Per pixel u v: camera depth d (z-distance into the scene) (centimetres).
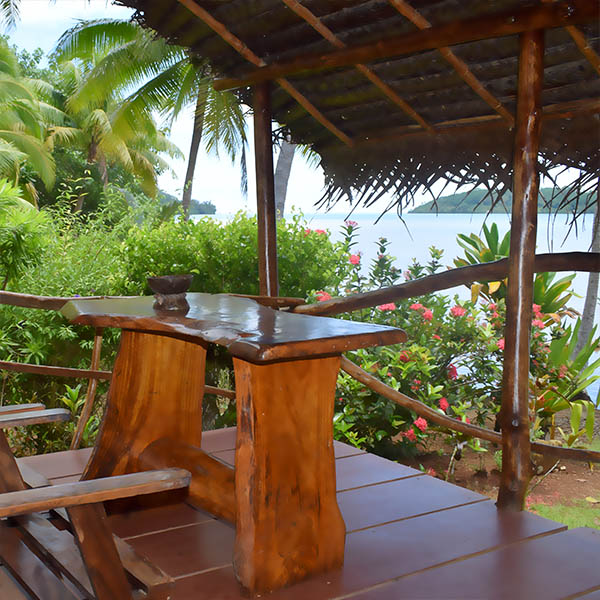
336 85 307
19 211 573
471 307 589
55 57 1675
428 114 300
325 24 266
